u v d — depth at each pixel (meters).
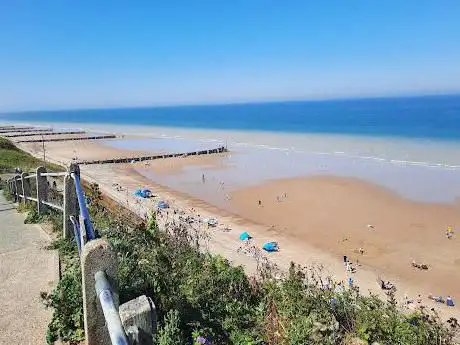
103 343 3.02
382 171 41.56
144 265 5.41
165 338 3.90
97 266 2.90
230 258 19.31
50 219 9.29
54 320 4.76
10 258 6.99
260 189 35.47
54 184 11.46
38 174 9.52
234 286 6.28
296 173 42.19
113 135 96.88
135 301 2.83
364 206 29.73
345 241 23.22
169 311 4.51
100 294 2.42
